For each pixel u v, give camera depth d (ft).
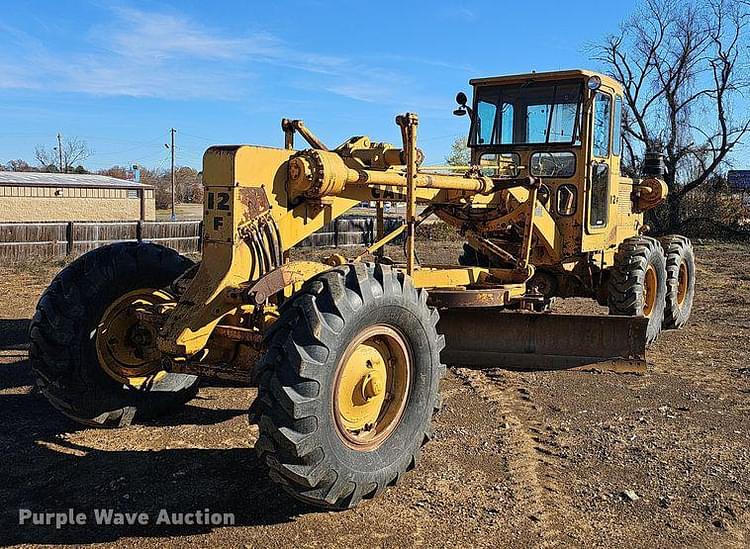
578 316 22.03
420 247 70.44
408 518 12.59
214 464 14.88
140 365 17.40
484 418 18.13
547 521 12.59
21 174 118.62
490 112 25.54
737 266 56.65
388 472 13.02
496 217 22.16
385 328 13.23
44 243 61.21
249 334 13.53
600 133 24.63
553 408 19.02
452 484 14.03
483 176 20.71
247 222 14.30
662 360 24.77
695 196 98.27
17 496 13.34
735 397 20.18
